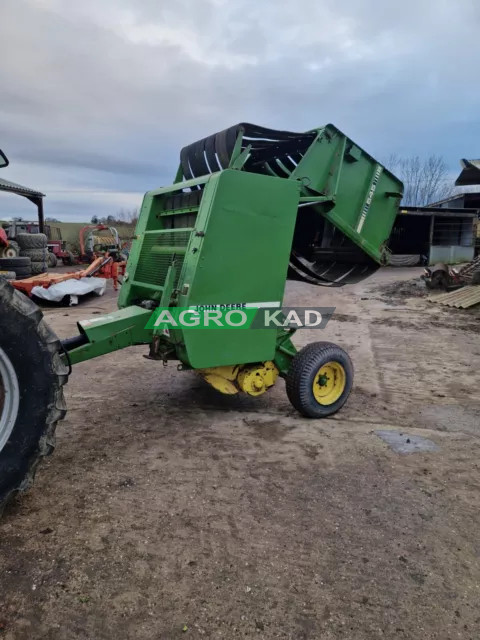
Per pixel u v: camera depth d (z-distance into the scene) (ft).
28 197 70.38
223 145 14.05
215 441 13.17
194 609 7.28
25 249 51.42
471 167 56.65
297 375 14.35
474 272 46.09
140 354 22.57
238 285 13.05
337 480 11.18
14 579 7.75
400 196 17.49
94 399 16.48
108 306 36.65
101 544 8.68
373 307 38.11
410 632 6.96
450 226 79.36
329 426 14.39
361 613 7.29
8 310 8.39
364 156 16.11
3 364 8.47
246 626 7.00
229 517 9.62
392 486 10.94
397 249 81.76
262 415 15.21
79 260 80.38
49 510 9.68
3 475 8.59
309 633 6.91
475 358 22.52
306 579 7.96
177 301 12.56
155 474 11.27
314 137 15.14
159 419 14.73
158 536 8.95
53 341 8.98
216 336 12.96
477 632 6.98
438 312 35.14
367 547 8.79
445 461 12.21
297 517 9.67
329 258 18.24
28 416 8.75
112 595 7.50
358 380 19.12
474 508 10.12
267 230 13.29
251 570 8.13
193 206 13.99
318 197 14.75
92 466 11.59
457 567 8.31
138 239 15.99
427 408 16.15
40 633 6.77
